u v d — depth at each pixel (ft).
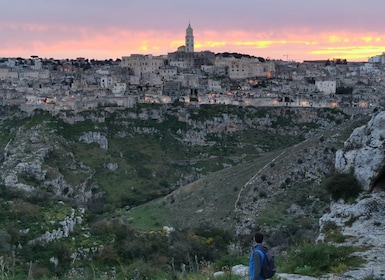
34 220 318.24
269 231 396.57
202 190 558.56
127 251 299.58
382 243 152.87
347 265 134.41
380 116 213.05
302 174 508.12
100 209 627.87
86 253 289.94
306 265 136.98
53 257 269.44
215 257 313.53
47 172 631.97
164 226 456.04
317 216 416.46
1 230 280.92
